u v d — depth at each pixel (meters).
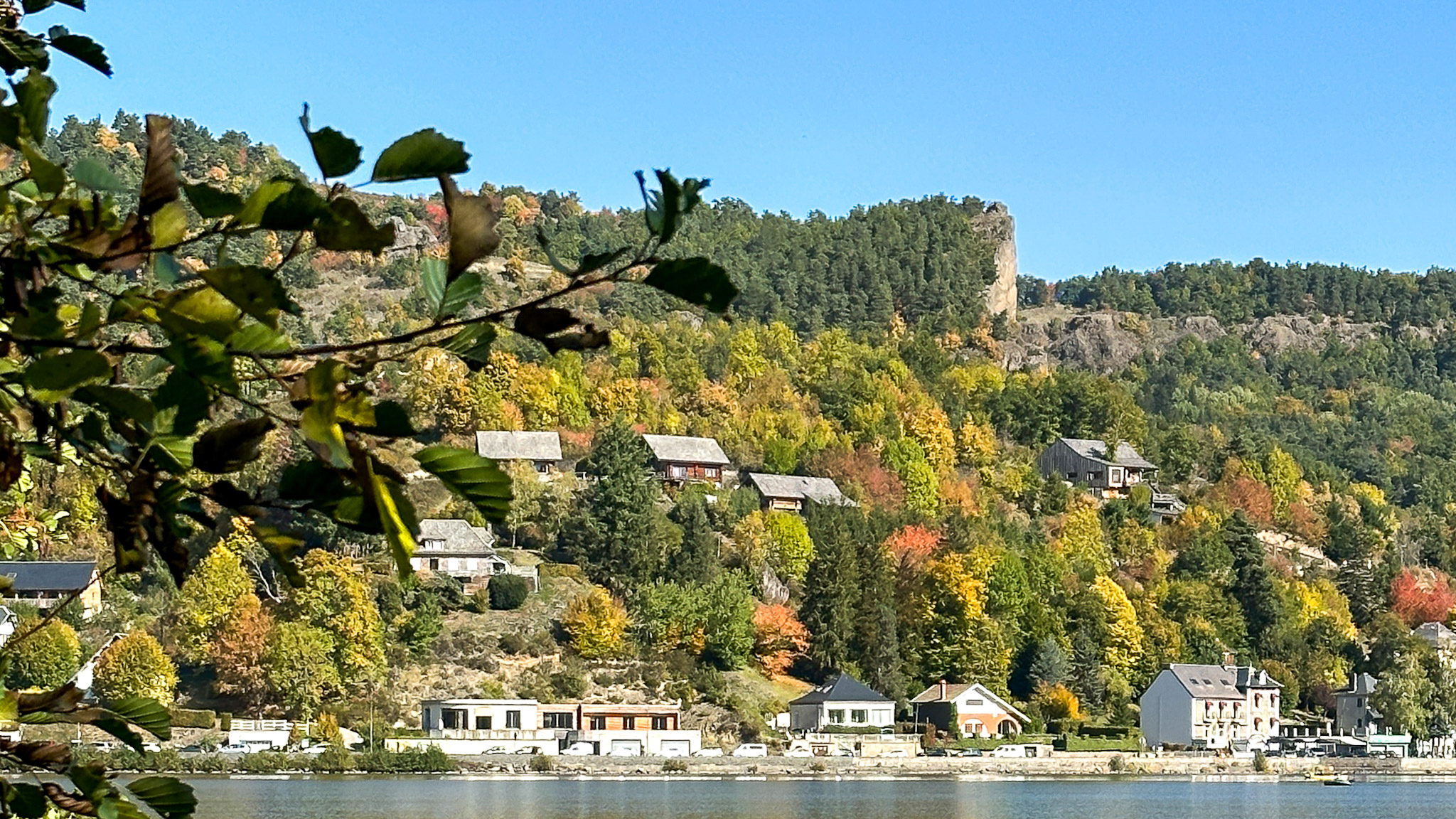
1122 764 106.31
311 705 90.94
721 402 160.25
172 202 2.67
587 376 155.62
